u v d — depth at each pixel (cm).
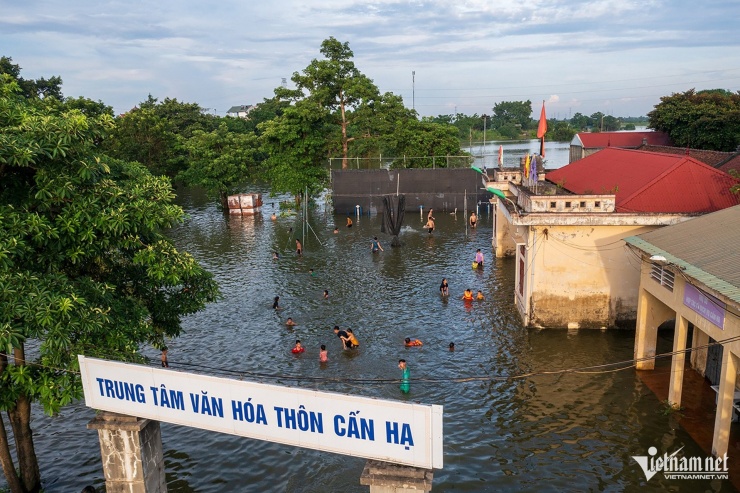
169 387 1094
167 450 1756
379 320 2761
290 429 1009
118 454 1191
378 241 4459
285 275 3591
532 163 2564
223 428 1068
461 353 2348
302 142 5794
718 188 2453
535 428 1772
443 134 6159
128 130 6538
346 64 5909
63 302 1116
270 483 1573
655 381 2025
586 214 2333
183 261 1468
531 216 2361
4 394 1226
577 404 1902
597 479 1509
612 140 5666
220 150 6134
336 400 952
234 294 3241
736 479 1462
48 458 1720
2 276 1095
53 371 1209
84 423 1939
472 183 5581
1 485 1574
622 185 2734
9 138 1113
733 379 1445
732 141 4894
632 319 2462
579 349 2323
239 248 4366
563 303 2489
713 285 1400
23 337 1063
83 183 1275
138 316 1430
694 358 2098
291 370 2255
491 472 1562
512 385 2059
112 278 1541
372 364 2280
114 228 1221
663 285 1848
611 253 2405
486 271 3522
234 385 1032
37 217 1159
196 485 1577
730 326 1416
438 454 895
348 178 5647
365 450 951
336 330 2478
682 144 5259
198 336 2639
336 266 3766
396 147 6181
